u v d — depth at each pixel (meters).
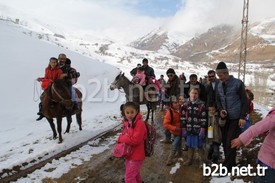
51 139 10.80
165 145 10.68
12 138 11.51
